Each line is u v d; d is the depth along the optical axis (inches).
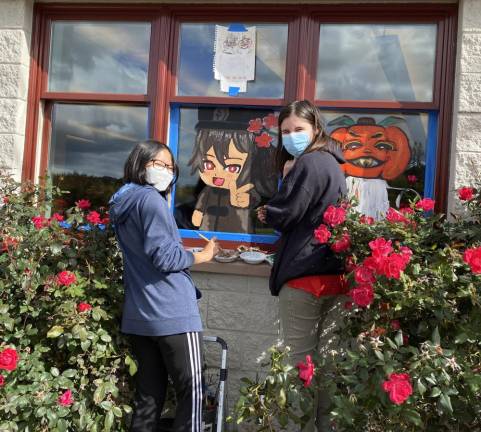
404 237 88.0
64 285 93.7
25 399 87.4
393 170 119.0
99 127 130.5
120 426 96.6
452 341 84.0
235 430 111.7
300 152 99.0
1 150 124.3
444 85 116.0
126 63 128.6
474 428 84.2
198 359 92.2
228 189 125.6
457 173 109.4
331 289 94.4
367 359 80.7
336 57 121.4
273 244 122.3
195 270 117.3
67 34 131.0
